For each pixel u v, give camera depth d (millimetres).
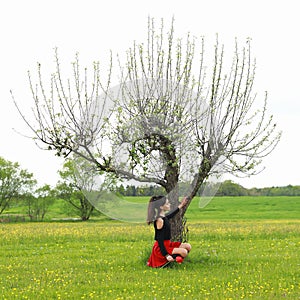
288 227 30125
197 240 22844
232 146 13953
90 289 10273
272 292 9648
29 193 68250
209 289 10078
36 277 11852
